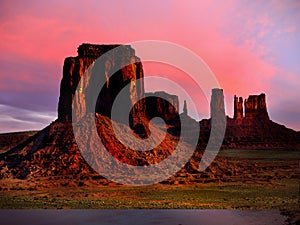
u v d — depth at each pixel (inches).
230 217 2063.2
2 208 2413.9
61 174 3841.0
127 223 1934.1
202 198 2856.8
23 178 3789.4
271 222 1899.6
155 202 2657.5
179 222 1936.5
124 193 3088.1
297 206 2445.9
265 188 3405.5
